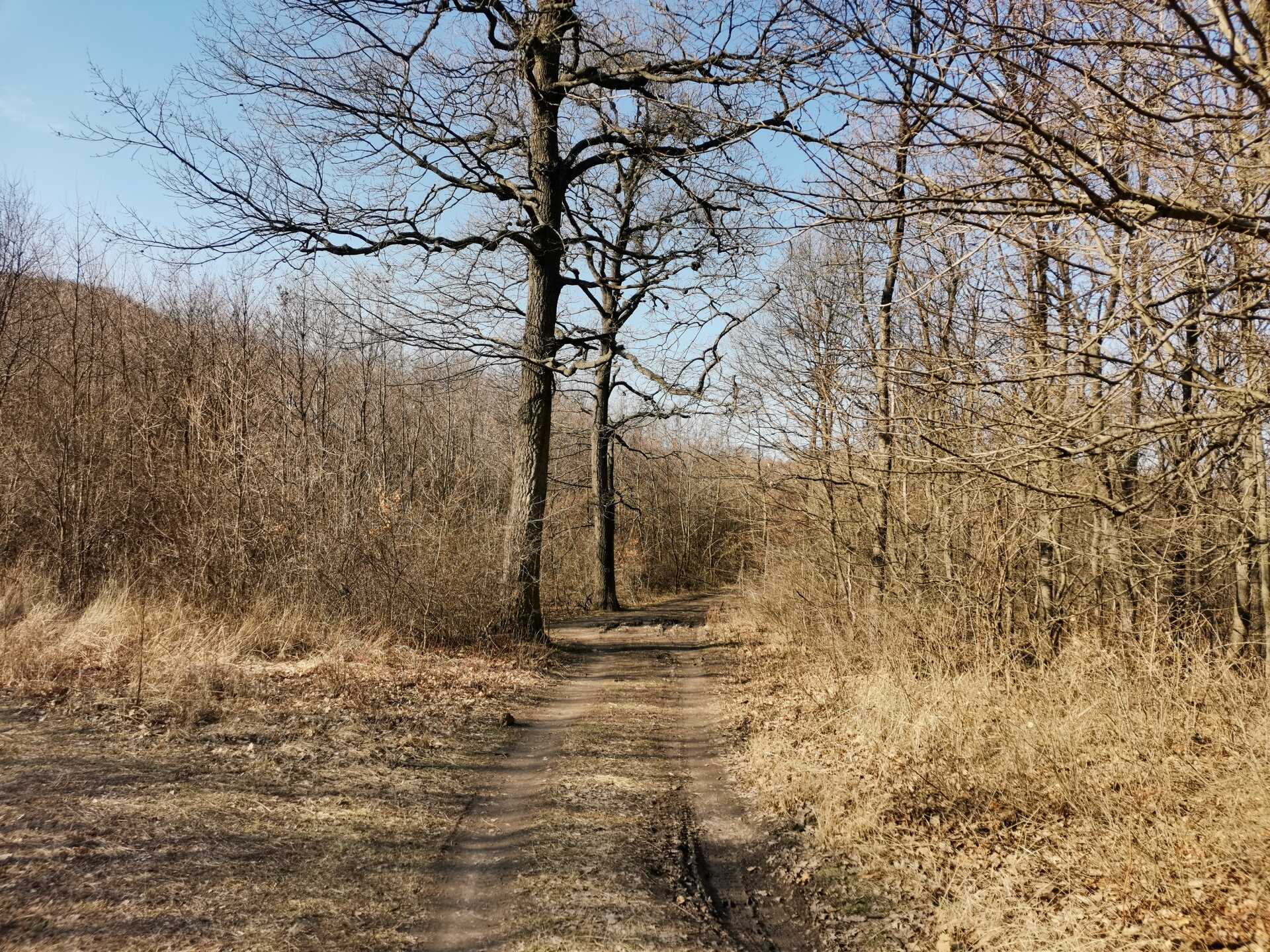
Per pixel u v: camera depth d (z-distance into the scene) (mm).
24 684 8562
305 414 17016
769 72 5746
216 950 4043
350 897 4777
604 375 23562
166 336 19172
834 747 7895
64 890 4449
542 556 23219
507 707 10055
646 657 14664
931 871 5352
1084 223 4168
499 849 5727
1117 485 7621
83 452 14977
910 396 7145
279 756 7133
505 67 12266
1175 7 3328
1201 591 8797
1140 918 4352
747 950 4508
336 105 11469
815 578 13906
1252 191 4297
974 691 8133
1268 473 7359
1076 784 5871
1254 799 5051
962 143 3979
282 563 13469
